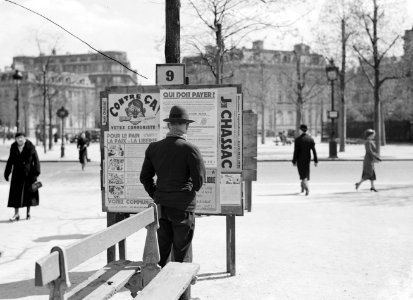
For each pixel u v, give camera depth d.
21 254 7.69
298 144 14.42
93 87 151.75
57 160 31.12
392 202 12.91
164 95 6.25
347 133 64.25
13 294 5.73
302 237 8.67
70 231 9.51
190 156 5.23
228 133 6.14
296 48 40.66
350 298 5.45
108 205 6.41
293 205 12.48
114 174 6.38
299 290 5.75
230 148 6.14
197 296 5.56
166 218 5.26
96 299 3.89
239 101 6.11
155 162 5.32
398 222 10.07
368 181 18.64
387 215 10.94
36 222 10.50
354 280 6.12
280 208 12.01
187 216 5.30
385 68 41.75
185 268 4.55
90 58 165.38
